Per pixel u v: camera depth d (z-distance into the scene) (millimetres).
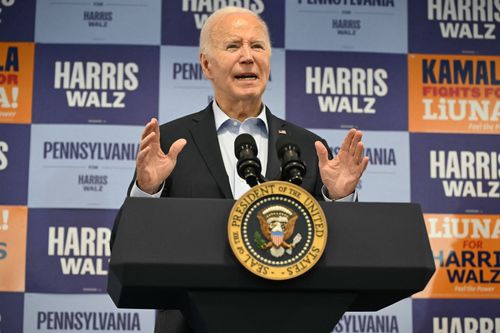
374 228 2168
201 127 3223
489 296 5656
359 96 5859
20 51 5738
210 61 3332
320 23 5930
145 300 2307
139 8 5852
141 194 2547
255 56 3244
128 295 2221
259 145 3305
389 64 5906
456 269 5680
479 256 5707
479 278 5680
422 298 5625
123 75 5762
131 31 5820
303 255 2072
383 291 2162
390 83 5883
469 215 5754
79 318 5453
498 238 5734
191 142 3164
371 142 5809
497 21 5953
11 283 5453
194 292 2096
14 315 5430
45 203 5559
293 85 5848
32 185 5570
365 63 5895
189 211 2125
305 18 5922
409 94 5879
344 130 5820
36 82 5699
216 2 5895
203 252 2084
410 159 5805
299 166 2381
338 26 5934
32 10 5793
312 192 3045
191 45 5840
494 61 5945
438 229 5734
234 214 2078
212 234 2104
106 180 5621
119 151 5664
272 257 2066
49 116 5664
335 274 2109
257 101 3326
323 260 2109
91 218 5566
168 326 2818
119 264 2061
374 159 5789
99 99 5711
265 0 5934
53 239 5527
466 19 5977
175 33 5848
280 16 5918
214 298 2102
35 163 5598
